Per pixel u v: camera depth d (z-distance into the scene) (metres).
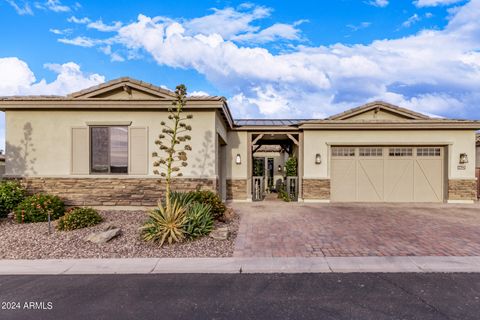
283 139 16.39
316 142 13.28
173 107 9.37
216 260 5.64
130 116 10.34
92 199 10.23
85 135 10.30
